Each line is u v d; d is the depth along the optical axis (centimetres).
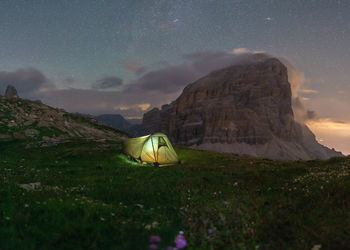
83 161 2867
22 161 2684
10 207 747
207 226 777
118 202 1146
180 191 1362
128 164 2700
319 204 878
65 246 552
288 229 731
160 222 791
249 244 676
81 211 789
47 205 801
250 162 2745
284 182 1465
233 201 1066
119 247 560
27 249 515
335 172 1369
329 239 623
